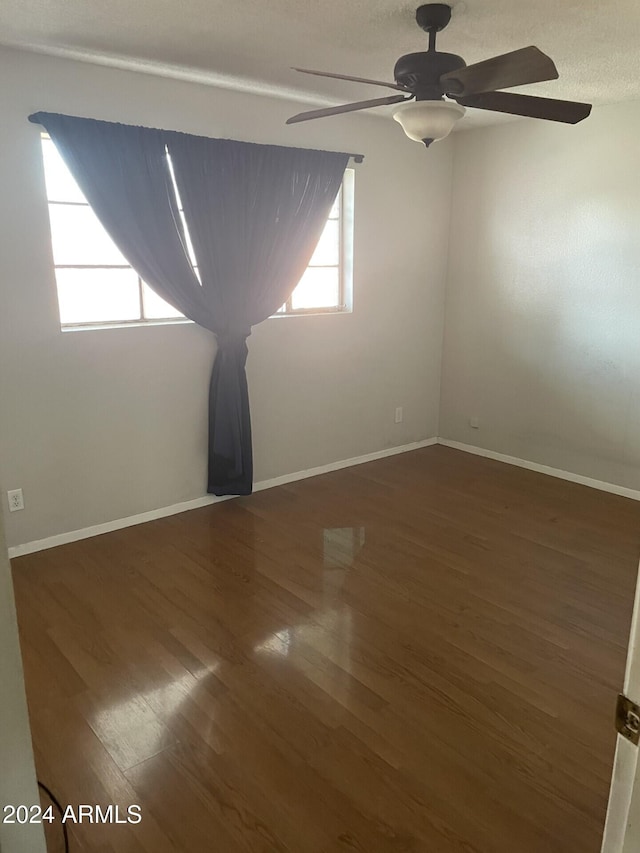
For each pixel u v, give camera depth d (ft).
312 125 13.20
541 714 7.39
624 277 13.17
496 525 12.44
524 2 7.55
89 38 9.00
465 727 7.20
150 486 12.51
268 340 13.58
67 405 11.16
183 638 8.80
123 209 10.93
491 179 15.15
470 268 16.06
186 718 7.30
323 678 7.98
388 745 6.93
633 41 8.93
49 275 10.55
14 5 7.80
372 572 10.60
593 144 13.17
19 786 3.55
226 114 11.94
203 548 11.42
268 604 9.64
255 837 5.86
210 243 11.96
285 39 8.98
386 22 8.25
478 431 16.70
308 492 14.11
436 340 16.98
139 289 11.97
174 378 12.37
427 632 8.96
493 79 6.75
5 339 10.30
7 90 9.66
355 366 15.34
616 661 8.35
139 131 10.82
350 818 6.05
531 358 15.16
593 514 12.97
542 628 9.07
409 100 8.07
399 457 16.58
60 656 8.41
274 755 6.79
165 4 7.73
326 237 14.51
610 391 13.84
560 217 13.99
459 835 5.87
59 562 10.91
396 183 14.98
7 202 9.94
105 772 6.55
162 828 5.94
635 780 2.57
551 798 6.27
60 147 10.12
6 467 10.70
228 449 13.00
